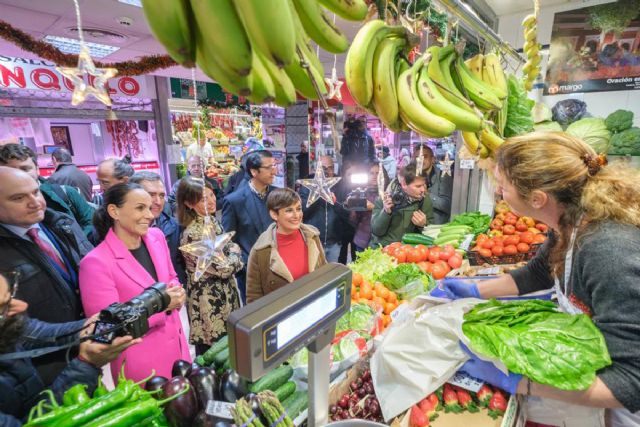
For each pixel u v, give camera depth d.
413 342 1.06
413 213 2.70
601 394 0.77
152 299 1.19
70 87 4.30
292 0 0.55
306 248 2.14
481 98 1.05
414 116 0.88
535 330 0.91
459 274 2.09
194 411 0.87
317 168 1.28
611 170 0.87
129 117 5.23
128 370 1.52
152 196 2.35
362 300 1.65
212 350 1.20
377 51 0.87
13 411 0.93
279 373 1.09
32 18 3.12
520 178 0.93
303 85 0.65
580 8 2.50
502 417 1.02
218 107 6.24
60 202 2.21
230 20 0.38
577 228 0.89
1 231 1.37
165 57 3.12
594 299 0.82
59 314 1.49
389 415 1.03
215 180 3.96
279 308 0.57
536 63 1.71
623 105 2.47
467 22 1.21
